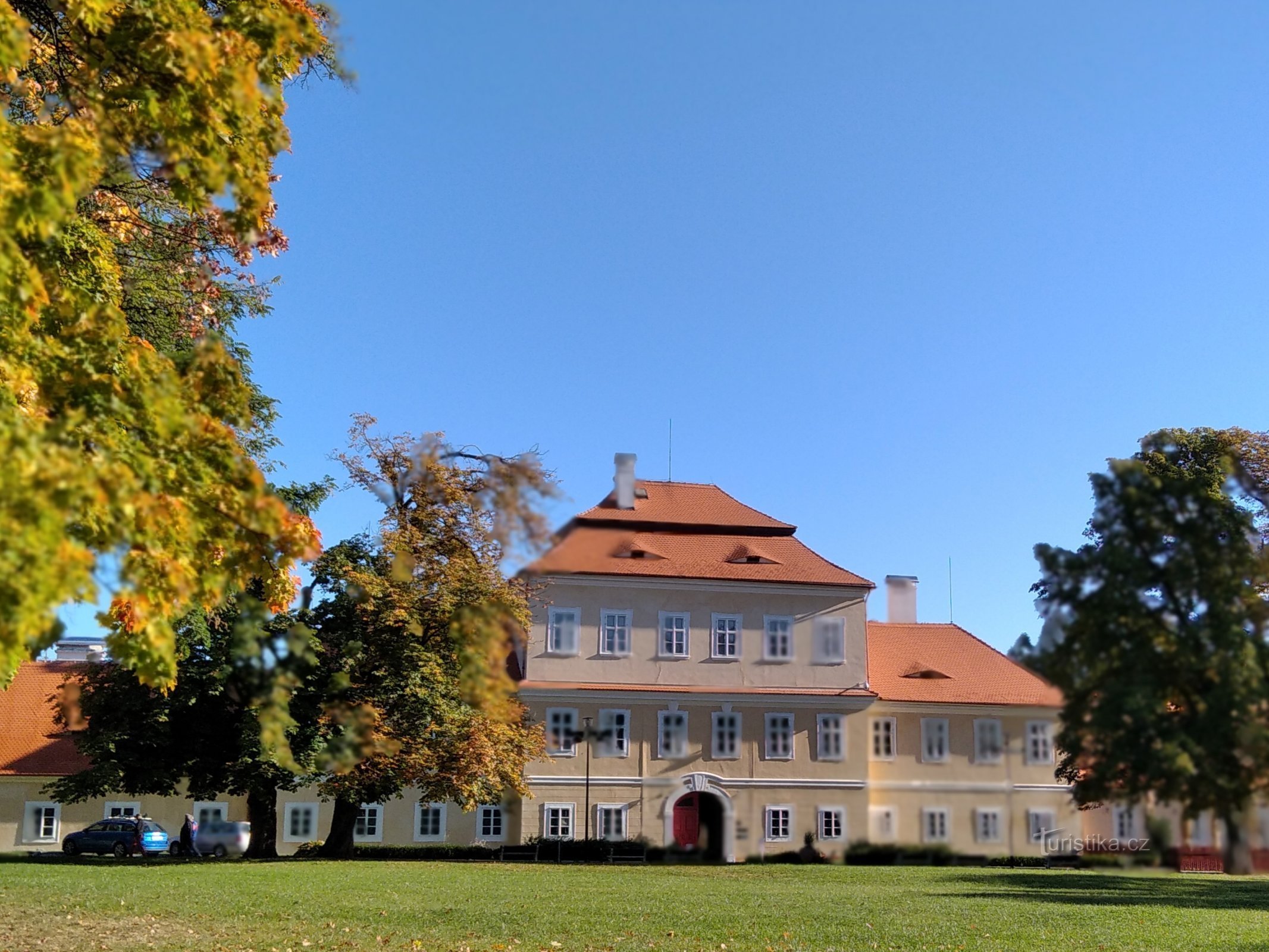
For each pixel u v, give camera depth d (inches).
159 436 285.7
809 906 595.2
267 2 326.0
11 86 380.5
